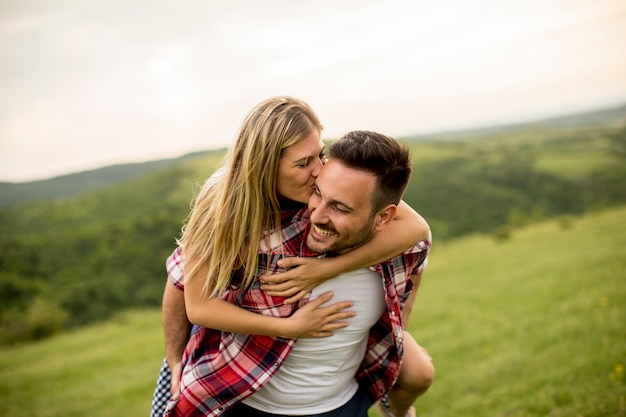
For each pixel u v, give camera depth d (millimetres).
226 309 2252
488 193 72062
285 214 2291
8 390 15570
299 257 2229
